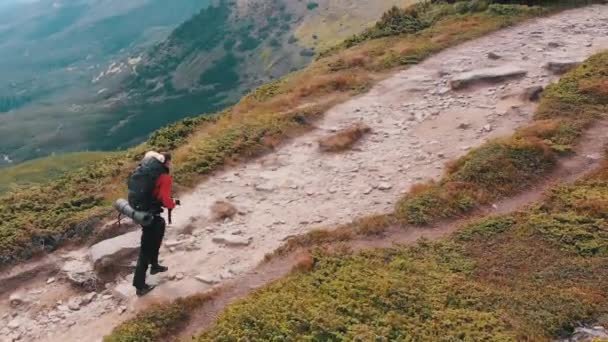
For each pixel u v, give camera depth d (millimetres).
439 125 20109
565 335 9445
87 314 12000
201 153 19250
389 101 23016
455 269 11773
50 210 16641
